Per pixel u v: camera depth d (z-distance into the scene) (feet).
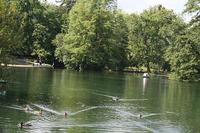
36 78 335.88
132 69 538.88
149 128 178.91
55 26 526.16
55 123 176.55
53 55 508.12
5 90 252.42
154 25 554.87
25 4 506.48
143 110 220.64
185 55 421.18
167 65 547.49
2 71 228.43
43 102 222.69
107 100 247.09
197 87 360.48
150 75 474.49
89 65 482.28
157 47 549.13
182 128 184.44
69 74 405.59
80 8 481.87
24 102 217.56
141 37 548.72
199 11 426.51
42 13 517.55
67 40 476.54
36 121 177.68
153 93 295.69
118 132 167.84
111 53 490.90
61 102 228.02
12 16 225.15
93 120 187.01
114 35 501.56
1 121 173.68
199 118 209.36
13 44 223.51
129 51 534.78
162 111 222.28
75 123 178.91
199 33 425.28
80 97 250.78
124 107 226.38
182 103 255.29
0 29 217.97
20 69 416.67
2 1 222.28
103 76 410.11
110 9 508.53
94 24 475.31
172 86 357.82
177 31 536.42
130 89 309.63
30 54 506.07
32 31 502.38
